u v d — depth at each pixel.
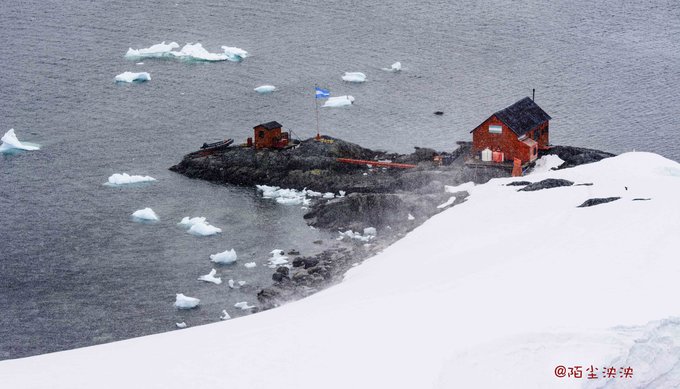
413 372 132.38
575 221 197.38
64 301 193.00
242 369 135.75
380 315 152.12
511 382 130.00
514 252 183.75
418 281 174.00
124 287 198.75
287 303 187.38
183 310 189.25
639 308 147.00
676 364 133.12
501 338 138.25
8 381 135.88
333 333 145.50
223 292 196.38
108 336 179.62
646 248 173.38
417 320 148.75
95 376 136.62
